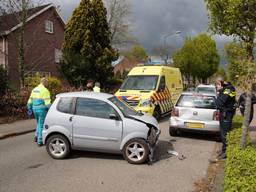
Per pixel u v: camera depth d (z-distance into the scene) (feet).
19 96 45.14
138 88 43.24
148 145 22.70
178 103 32.53
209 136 33.86
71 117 23.63
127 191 17.34
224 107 24.31
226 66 19.81
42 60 83.46
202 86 66.85
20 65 56.59
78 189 17.60
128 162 22.95
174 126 31.99
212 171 21.04
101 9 77.82
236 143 21.02
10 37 73.15
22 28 55.16
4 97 43.06
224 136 24.30
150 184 18.48
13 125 39.24
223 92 24.21
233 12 17.72
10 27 68.39
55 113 24.09
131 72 46.65
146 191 17.35
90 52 74.84
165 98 45.78
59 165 22.25
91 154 25.29
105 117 23.34
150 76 44.65
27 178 19.44
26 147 27.99
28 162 23.00
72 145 23.76
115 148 23.20
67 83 72.59
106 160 23.62
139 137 22.76
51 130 23.82
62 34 93.40
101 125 23.20
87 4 75.56
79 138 23.54
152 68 46.44
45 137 24.11
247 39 18.47
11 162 22.99
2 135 32.45
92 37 75.82
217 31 19.63
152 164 22.75
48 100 28.30
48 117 24.14
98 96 24.22
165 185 18.34
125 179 19.33
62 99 24.49
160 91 43.75
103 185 18.24
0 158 24.11
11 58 73.77
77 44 75.87
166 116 50.72
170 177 19.80
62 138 23.73
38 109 28.12
